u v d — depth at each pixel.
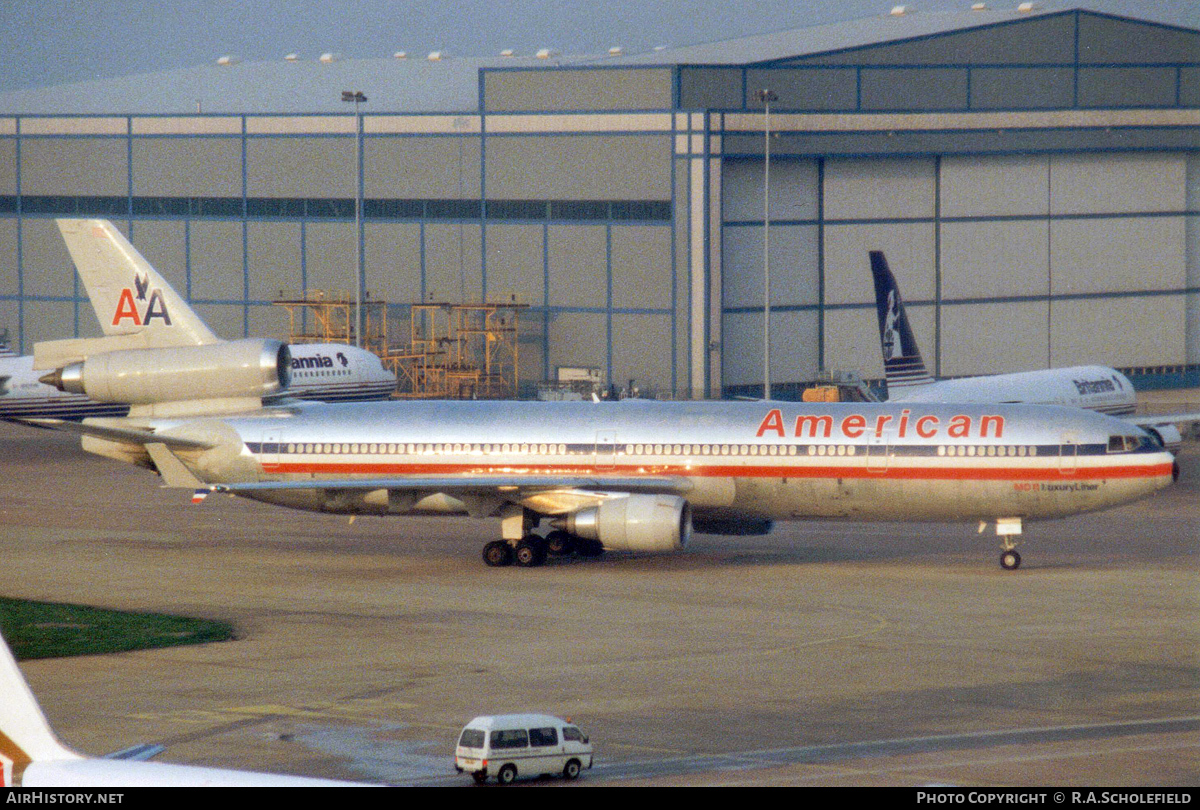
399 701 124.25
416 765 106.56
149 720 118.44
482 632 151.12
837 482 185.75
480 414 197.38
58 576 184.12
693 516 194.88
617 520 181.62
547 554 195.00
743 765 105.25
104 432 194.00
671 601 166.50
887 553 199.62
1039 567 187.12
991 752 107.50
